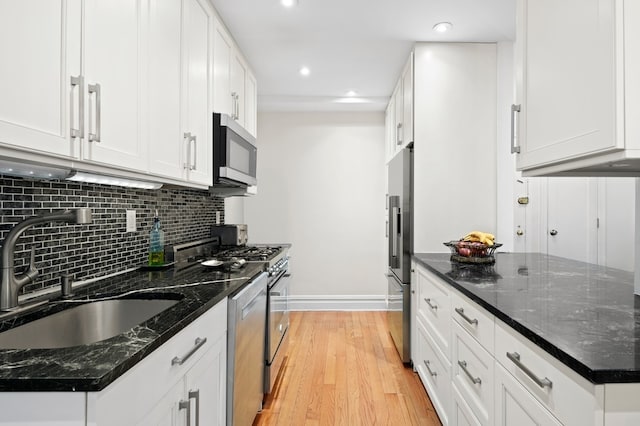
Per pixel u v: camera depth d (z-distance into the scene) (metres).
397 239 2.90
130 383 0.81
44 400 0.70
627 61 0.85
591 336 0.92
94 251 1.59
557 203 3.23
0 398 0.69
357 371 2.67
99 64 1.13
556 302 1.26
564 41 1.06
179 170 1.69
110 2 1.18
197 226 2.75
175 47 1.66
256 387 1.93
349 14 2.29
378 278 4.32
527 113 1.28
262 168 4.30
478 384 1.38
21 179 1.22
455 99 2.65
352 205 4.29
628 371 0.74
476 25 2.41
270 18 2.33
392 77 3.36
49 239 1.35
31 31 0.89
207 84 2.05
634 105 0.85
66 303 1.22
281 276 2.65
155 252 1.90
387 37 2.59
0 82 0.81
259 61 3.01
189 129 1.80
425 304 2.29
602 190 3.13
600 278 1.70
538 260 2.28
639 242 1.36
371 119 4.29
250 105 3.07
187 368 1.13
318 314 4.16
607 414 0.75
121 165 1.25
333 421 2.03
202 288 1.48
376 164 4.29
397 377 2.57
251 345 1.79
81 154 1.05
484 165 2.65
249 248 2.89
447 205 2.66
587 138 0.96
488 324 1.28
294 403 2.22
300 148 4.30
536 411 0.97
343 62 3.03
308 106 4.08
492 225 2.66
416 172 2.66
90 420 0.70
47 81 0.94
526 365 1.02
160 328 0.98
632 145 0.85
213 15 2.14
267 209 4.30
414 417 2.07
